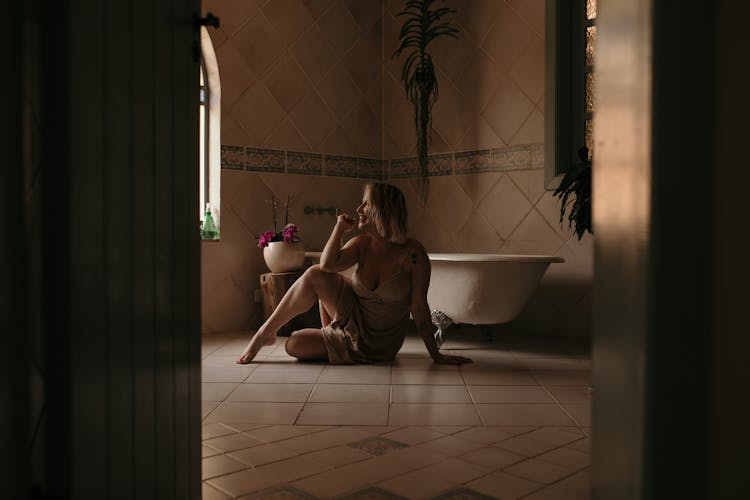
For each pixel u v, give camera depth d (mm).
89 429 776
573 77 4258
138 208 964
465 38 4785
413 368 3295
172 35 1162
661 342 543
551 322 4352
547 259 3703
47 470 723
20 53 636
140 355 964
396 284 3344
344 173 5145
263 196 4703
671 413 542
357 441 2090
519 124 4465
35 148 716
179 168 1207
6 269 606
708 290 532
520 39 4449
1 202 598
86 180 770
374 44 5309
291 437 2135
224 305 4531
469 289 3779
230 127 4531
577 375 3125
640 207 565
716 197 528
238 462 1883
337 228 3312
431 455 1950
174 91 1174
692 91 532
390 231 3299
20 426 635
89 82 779
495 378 3053
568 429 2229
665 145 539
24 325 646
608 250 667
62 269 722
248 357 3410
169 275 1128
